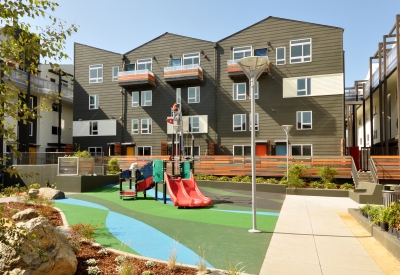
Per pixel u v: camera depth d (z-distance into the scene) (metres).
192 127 27.88
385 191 8.68
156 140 28.95
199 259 5.70
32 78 28.56
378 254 6.05
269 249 6.35
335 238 7.23
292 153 25.03
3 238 3.47
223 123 27.16
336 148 24.05
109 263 5.23
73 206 11.88
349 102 31.05
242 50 27.11
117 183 19.83
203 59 28.19
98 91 31.30
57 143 32.88
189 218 9.68
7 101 3.34
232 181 18.75
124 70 30.52
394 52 21.12
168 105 28.91
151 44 29.97
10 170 3.50
